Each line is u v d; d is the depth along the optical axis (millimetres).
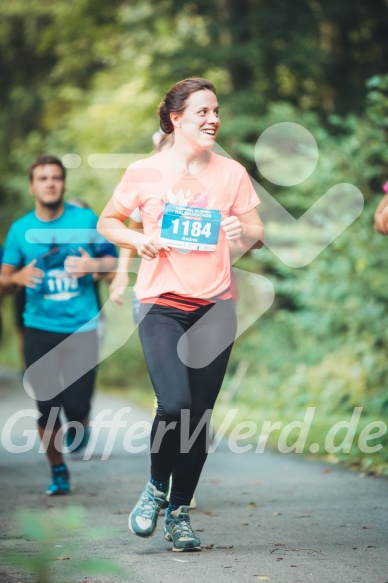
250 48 38406
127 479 17672
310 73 38562
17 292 17922
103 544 11625
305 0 39094
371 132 26766
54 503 15016
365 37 40562
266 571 10086
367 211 26594
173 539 11227
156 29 43875
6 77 57562
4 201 59312
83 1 45531
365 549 11117
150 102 44062
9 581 9820
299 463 19328
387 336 25422
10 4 53188
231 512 13883
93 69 51375
